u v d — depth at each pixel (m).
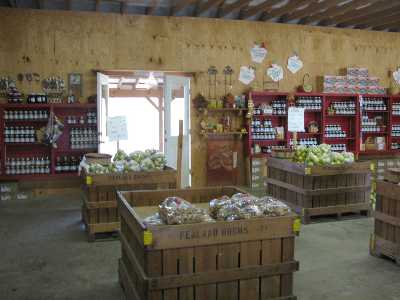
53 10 7.51
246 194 3.32
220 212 2.88
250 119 8.30
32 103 7.22
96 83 7.75
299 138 8.80
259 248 2.79
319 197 5.66
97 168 4.91
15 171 7.25
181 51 8.18
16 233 5.13
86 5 7.87
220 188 3.78
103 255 4.33
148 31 7.98
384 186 4.13
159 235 2.60
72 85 7.66
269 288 2.84
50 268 3.98
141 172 4.88
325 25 9.13
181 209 2.77
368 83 9.12
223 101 8.34
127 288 3.24
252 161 8.27
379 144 9.33
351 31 9.30
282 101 8.58
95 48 7.73
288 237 2.85
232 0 8.06
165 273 2.64
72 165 7.52
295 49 8.88
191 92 8.29
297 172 5.68
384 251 4.20
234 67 8.50
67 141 7.70
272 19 8.77
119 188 4.81
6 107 7.21
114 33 7.81
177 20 8.12
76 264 4.08
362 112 9.13
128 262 3.26
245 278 2.77
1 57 7.33
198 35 8.26
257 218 2.79
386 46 9.64
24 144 7.34
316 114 9.01
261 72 8.67
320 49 9.07
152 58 8.02
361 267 4.03
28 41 7.43
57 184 7.65
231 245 2.74
